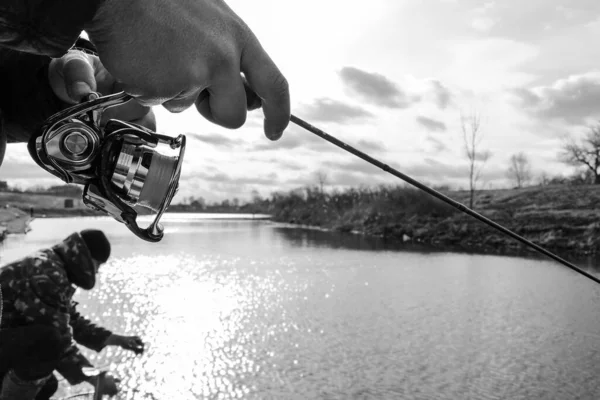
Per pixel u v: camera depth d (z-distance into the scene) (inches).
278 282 434.0
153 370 212.2
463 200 1101.7
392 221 1033.5
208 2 29.3
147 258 571.8
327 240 877.2
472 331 288.0
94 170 31.6
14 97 39.7
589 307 348.5
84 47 45.7
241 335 269.7
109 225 1155.9
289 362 230.2
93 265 147.0
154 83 27.4
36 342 132.7
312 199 1689.2
